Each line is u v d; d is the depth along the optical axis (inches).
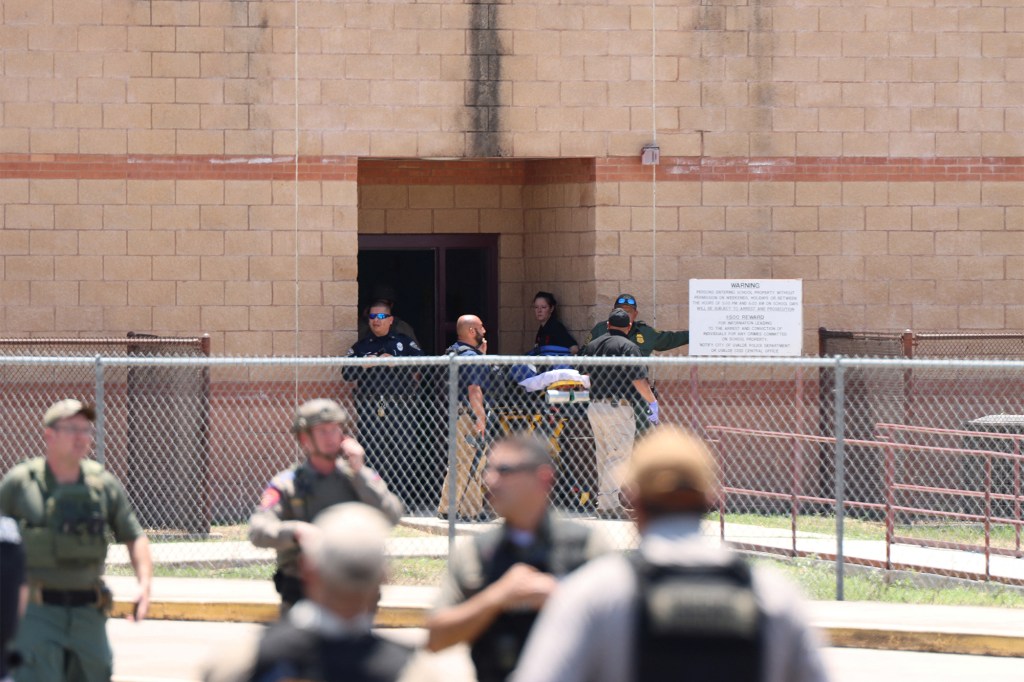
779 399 1583.4
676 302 1590.8
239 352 1553.9
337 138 1562.5
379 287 1734.7
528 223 1717.5
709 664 386.0
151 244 1546.5
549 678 386.9
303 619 414.3
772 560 1333.7
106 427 1523.1
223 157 1551.4
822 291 1604.3
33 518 694.5
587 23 1581.0
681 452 413.1
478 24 1571.1
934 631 1045.2
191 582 1190.9
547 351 1519.4
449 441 1154.0
